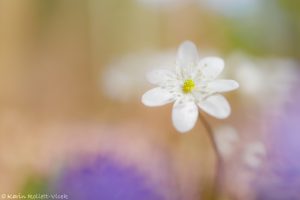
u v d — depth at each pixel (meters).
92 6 0.50
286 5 0.43
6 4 0.49
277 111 0.18
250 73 0.24
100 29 0.49
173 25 0.47
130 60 0.32
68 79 0.45
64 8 0.51
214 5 0.45
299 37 0.42
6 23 0.49
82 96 0.43
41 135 0.30
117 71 0.32
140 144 0.22
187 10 0.47
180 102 0.18
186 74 0.19
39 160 0.24
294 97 0.20
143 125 0.31
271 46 0.42
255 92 0.24
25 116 0.37
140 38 0.48
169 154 0.21
